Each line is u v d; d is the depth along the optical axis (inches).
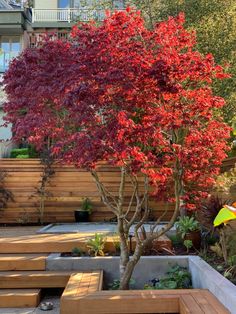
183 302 145.5
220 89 282.8
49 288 205.0
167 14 325.1
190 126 163.9
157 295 155.3
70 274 201.6
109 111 159.2
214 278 162.4
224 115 283.9
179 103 162.1
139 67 156.3
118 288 187.5
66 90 162.7
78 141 155.6
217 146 176.2
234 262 183.6
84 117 153.5
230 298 134.5
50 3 655.1
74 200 373.4
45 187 373.1
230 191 219.5
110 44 168.1
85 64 161.8
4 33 631.8
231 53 293.9
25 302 187.0
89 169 169.2
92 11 443.5
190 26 300.7
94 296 153.7
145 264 206.5
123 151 147.4
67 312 149.6
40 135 190.1
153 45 169.2
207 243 230.5
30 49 198.5
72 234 265.1
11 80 190.1
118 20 171.9
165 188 182.1
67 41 189.9
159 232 183.0
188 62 162.6
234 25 301.0
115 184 371.6
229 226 196.1
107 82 155.1
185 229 236.7
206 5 309.0
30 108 187.0
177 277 191.5
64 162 167.0
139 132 151.6
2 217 368.8
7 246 228.5
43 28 618.8
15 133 209.0
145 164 158.7
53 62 181.0
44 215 371.6
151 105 165.8
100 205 372.5
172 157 165.0
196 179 183.6
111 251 226.1
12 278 199.8
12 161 375.6
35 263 211.0
